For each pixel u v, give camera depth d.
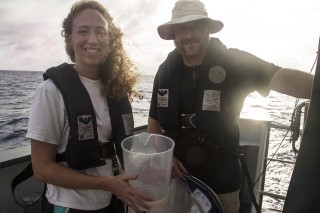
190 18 1.55
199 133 1.70
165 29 1.81
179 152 1.78
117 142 1.46
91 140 1.32
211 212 1.44
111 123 1.45
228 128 1.72
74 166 1.29
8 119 22.34
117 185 1.17
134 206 1.23
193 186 1.52
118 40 1.53
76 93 1.30
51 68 1.33
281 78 1.44
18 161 1.75
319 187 0.76
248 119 2.83
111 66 1.48
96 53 1.33
